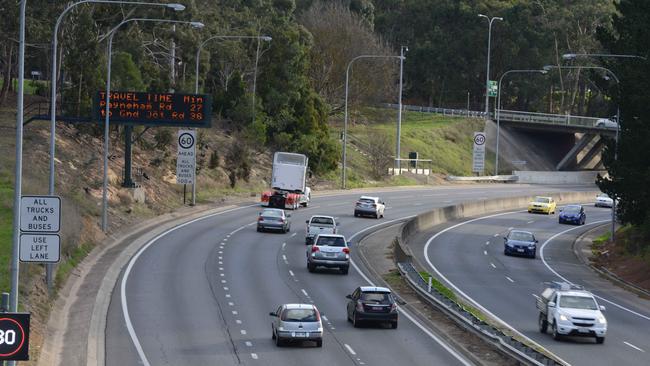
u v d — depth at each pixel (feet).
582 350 242.99
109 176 492.13
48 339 220.64
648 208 417.90
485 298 326.65
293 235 459.32
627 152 417.28
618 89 430.61
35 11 503.61
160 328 243.81
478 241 508.94
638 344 256.93
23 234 189.88
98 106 464.65
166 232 440.04
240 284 317.42
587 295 262.26
